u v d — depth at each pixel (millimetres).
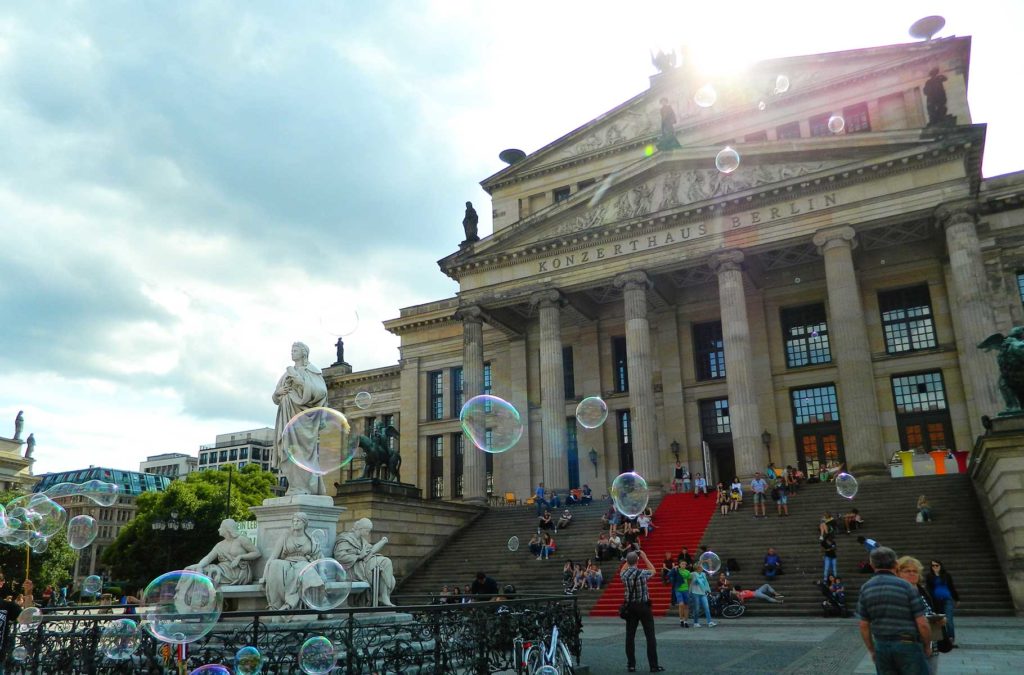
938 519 30875
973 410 41906
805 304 49250
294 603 12641
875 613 8078
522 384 57125
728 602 27531
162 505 67438
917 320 45906
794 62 52281
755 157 44719
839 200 42094
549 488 46750
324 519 14523
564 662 13234
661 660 16297
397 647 10680
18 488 72125
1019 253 42906
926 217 40500
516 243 51781
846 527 31781
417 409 63781
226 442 176625
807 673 13977
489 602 12352
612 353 54812
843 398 39594
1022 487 24047
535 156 61562
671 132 47875
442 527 42656
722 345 51812
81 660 10289
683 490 43281
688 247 45750
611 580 32812
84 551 120438
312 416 14875
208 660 10305
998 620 22859
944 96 40656
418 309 65188
